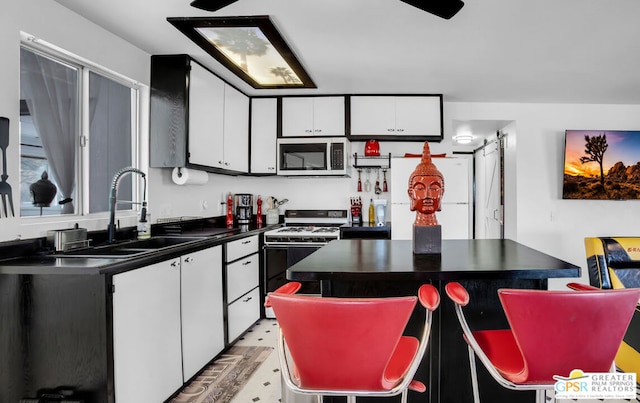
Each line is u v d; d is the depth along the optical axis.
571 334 0.91
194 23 2.10
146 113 2.59
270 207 3.90
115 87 2.42
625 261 2.54
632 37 2.33
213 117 2.96
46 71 1.96
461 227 3.25
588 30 2.23
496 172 4.60
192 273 2.12
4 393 1.55
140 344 1.67
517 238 3.92
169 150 2.57
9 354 1.54
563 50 2.53
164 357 1.85
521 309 0.92
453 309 1.54
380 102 3.53
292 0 1.88
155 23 2.14
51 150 1.98
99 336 1.49
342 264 1.39
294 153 3.55
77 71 2.12
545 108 3.92
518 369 1.08
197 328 2.17
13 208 1.66
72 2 1.90
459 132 4.64
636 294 0.89
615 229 3.88
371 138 3.54
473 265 1.34
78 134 2.12
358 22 2.13
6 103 1.64
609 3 1.92
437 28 2.21
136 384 1.64
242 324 2.81
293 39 2.36
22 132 1.85
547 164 3.91
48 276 1.52
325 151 3.51
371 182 3.89
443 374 1.54
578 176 3.78
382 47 2.48
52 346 1.52
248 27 2.14
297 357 0.92
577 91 3.49
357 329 0.85
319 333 0.87
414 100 3.52
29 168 1.88
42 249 1.76
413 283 1.56
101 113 2.30
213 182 3.48
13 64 1.67
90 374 1.50
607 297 0.88
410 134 3.50
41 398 1.51
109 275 1.50
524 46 2.47
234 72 2.85
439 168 3.28
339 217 3.85
